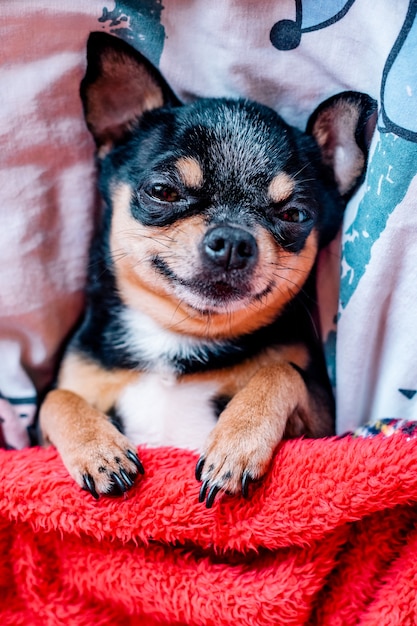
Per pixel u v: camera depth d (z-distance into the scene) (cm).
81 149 33
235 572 27
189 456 28
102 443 28
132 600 28
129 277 33
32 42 31
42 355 35
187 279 31
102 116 33
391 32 28
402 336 30
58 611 28
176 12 31
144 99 34
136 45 32
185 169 31
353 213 31
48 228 34
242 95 33
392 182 28
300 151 32
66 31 31
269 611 26
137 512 27
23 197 32
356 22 29
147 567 27
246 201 31
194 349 33
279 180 31
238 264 30
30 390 35
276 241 32
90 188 34
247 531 27
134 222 32
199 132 31
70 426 30
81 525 27
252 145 31
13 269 33
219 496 27
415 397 30
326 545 27
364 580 27
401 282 29
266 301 32
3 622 28
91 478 27
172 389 33
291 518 26
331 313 34
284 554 27
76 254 35
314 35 30
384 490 26
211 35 31
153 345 33
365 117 31
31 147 32
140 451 29
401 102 28
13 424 34
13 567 29
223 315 32
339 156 33
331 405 34
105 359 34
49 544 29
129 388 33
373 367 31
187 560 28
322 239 34
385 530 27
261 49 31
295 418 32
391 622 26
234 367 33
